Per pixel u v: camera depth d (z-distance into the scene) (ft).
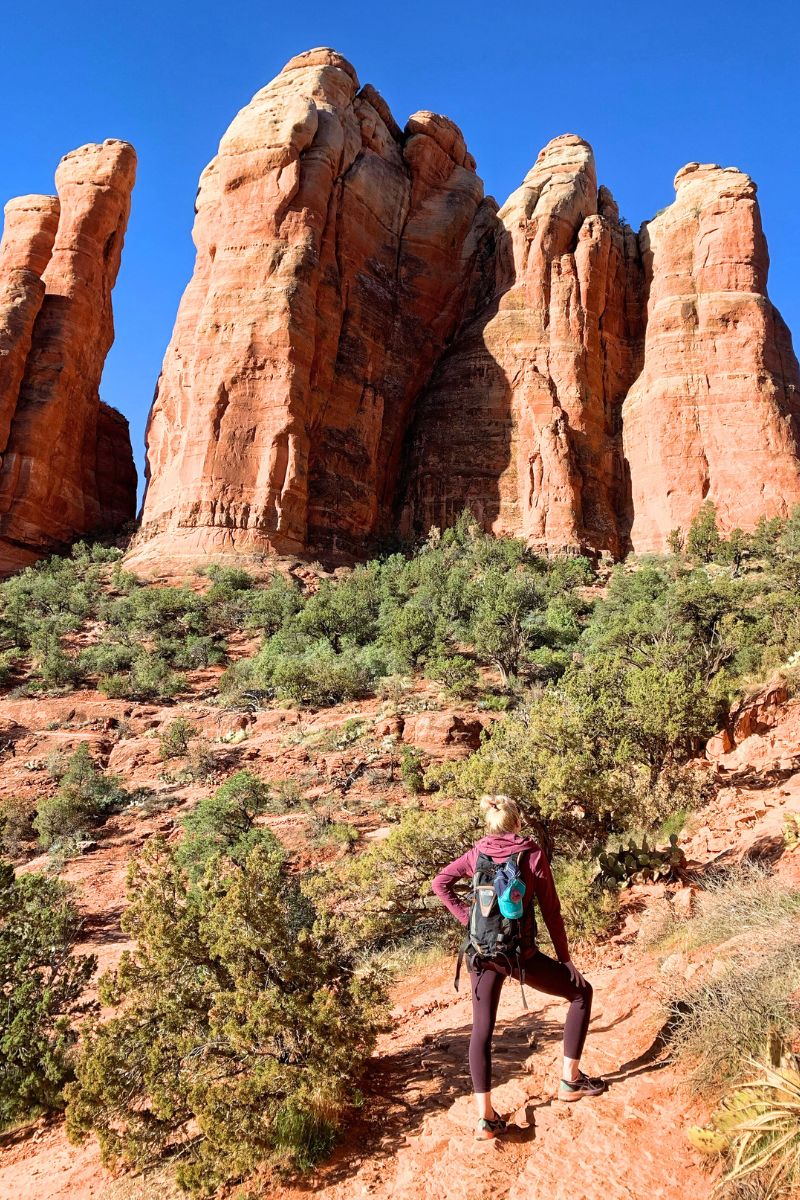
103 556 187.01
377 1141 13.85
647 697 43.29
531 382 207.21
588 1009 12.43
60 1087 23.31
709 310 206.49
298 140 205.67
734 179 215.72
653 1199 10.00
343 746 88.99
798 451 192.13
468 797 30.55
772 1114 9.64
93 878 64.54
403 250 232.32
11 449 191.42
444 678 111.86
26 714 112.78
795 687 49.73
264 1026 15.40
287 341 188.34
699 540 174.70
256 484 182.60
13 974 28.73
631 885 25.08
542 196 230.07
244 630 148.97
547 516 192.34
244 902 17.63
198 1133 16.51
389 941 32.53
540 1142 11.69
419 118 249.55
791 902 16.08
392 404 218.18
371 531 201.36
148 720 108.58
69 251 214.28
